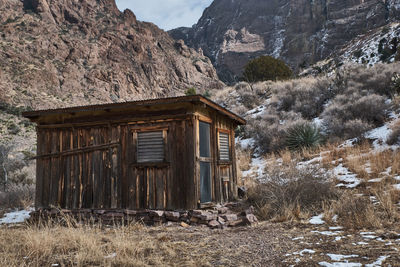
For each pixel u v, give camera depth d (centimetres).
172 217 697
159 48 12838
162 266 395
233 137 1006
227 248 480
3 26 8638
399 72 1859
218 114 889
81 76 8925
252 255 439
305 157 1384
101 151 800
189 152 724
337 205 698
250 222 662
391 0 10512
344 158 1204
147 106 761
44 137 859
